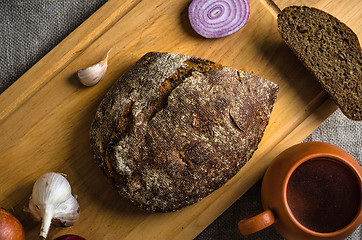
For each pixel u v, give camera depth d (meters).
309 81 0.57
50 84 0.56
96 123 0.53
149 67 0.52
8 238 0.51
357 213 0.49
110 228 0.56
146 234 0.56
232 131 0.50
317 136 0.59
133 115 0.50
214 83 0.50
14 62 0.59
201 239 0.59
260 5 0.57
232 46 0.57
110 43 0.57
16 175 0.56
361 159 0.59
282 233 0.52
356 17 0.57
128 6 0.57
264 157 0.57
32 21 0.59
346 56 0.55
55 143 0.56
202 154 0.50
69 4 0.59
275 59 0.57
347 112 0.57
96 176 0.56
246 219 0.49
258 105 0.52
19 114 0.56
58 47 0.56
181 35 0.57
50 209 0.52
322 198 0.51
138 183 0.51
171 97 0.50
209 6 0.56
